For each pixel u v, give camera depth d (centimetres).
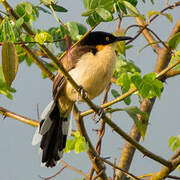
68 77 848
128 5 847
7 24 759
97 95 1102
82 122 1017
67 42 824
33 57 1055
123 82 949
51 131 1108
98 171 1005
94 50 1070
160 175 993
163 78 998
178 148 1051
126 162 1105
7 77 726
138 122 953
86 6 802
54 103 1119
